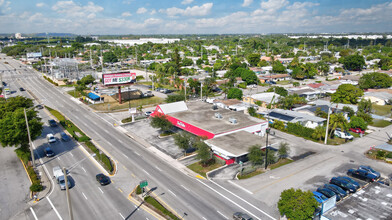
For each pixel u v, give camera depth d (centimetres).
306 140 6469
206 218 3538
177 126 6819
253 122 6612
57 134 6888
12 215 3638
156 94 11675
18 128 5109
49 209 3759
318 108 7719
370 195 3853
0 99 9119
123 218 3544
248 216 3444
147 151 5819
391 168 5003
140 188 4231
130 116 8456
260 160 4900
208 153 4978
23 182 4544
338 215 3378
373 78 12319
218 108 7919
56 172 4703
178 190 4238
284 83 14125
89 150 5847
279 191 4197
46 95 11538
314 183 4422
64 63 15200
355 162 5244
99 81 14300
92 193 4156
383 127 7400
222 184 4434
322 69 16512
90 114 8738
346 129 6631
